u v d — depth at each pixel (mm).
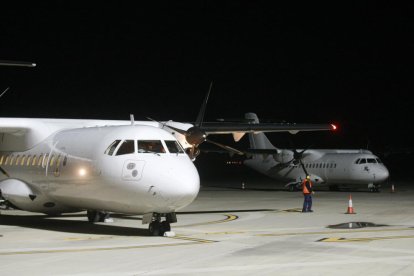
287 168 45812
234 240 15852
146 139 17047
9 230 18516
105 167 16969
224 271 11422
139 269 11633
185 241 15641
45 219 22297
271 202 31609
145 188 16109
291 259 12766
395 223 20453
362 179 41125
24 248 14469
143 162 16391
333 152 45656
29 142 20797
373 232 17734
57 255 13344
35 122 20938
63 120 21672
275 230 18344
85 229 18734
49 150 19828
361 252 13719
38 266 11977
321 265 12031
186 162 16938
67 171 18453
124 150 16953
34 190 20344
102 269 11641
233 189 46156
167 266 11953
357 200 32500
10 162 21359
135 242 15461
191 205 29578
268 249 14195
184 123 22781
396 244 15016
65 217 23156
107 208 17656
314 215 23641
